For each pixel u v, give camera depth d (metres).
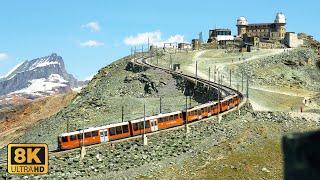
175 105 140.25
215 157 84.62
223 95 124.75
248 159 85.12
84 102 141.75
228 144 89.69
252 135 96.50
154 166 78.69
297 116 112.81
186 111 92.06
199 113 95.19
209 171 79.12
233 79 173.12
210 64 193.75
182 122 91.06
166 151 83.06
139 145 81.38
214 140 90.69
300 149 6.12
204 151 86.06
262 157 86.75
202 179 76.31
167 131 86.81
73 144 75.94
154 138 83.94
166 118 88.25
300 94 158.62
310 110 126.38
